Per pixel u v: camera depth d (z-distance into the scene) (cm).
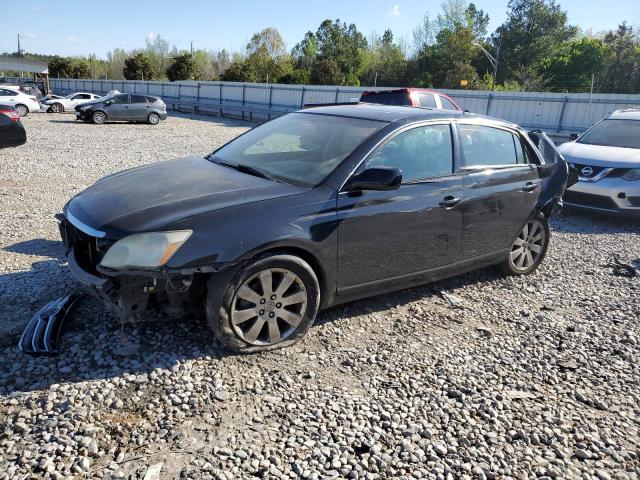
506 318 445
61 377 309
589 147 863
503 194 474
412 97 1212
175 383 313
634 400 338
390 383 334
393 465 265
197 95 3678
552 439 292
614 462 279
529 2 6700
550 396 335
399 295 473
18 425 267
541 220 539
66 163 1125
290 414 296
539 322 441
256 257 334
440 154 432
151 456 257
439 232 427
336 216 361
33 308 392
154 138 1791
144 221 318
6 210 682
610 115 967
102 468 247
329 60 6594
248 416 292
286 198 349
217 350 349
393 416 300
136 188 370
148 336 358
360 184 361
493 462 272
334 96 2759
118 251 310
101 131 1994
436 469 263
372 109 463
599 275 569
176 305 336
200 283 334
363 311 433
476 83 5934
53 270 470
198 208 329
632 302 497
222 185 366
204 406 296
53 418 275
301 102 2945
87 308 391
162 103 2508
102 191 377
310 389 321
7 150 1272
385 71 7200
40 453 252
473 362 369
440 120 439
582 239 719
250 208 335
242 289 334
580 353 394
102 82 4900
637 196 771
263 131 475
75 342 345
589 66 6153
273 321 352
